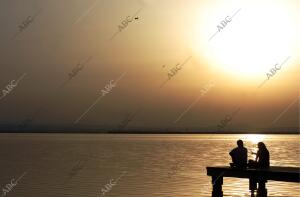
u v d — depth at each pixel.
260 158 26.22
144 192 27.11
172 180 33.22
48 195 26.31
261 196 25.61
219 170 26.06
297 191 27.47
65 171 40.88
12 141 144.38
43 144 116.38
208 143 126.81
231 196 25.67
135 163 50.00
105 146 104.00
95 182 32.31
